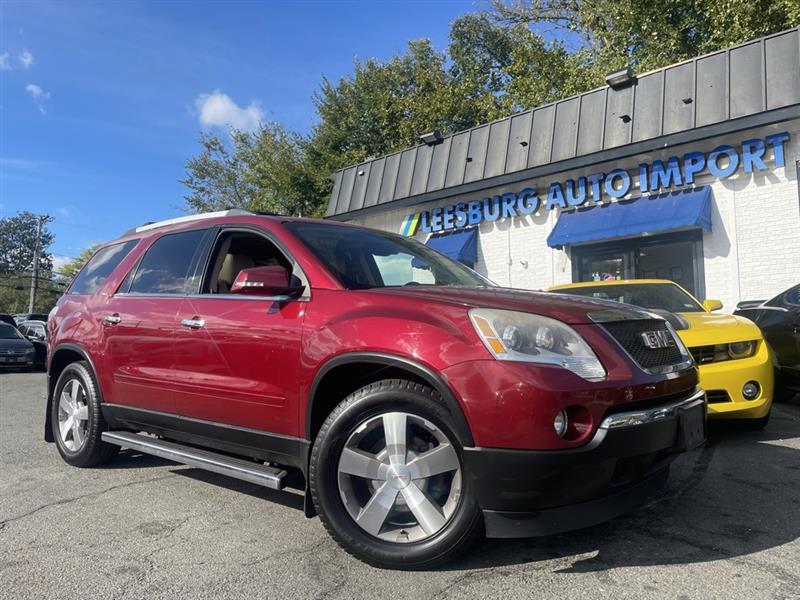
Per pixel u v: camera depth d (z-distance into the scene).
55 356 4.83
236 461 3.35
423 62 23.36
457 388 2.50
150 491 4.00
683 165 9.55
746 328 4.80
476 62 23.59
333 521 2.77
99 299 4.47
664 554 2.78
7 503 3.78
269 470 3.14
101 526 3.35
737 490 3.66
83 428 4.60
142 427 4.05
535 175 10.88
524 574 2.61
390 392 2.70
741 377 4.56
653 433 2.59
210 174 29.34
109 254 4.84
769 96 8.47
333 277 3.17
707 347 4.62
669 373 2.81
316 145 22.88
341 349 2.81
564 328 2.59
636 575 2.57
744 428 5.08
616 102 10.18
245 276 3.12
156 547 3.03
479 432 2.45
